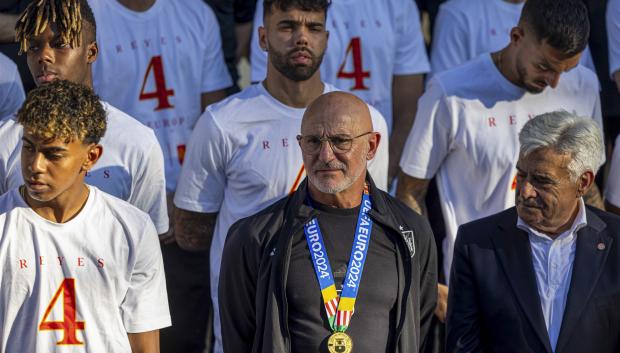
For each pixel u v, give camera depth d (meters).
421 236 11.68
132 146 12.74
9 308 10.86
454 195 14.70
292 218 11.38
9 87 14.58
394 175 16.73
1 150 12.18
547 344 11.17
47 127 10.35
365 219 11.58
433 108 14.45
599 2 18.28
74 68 12.30
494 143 14.31
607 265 11.39
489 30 17.59
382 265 11.38
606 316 11.25
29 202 11.02
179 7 16.53
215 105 13.72
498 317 11.43
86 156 10.91
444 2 18.81
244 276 11.39
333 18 16.84
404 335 11.19
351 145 11.27
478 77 14.43
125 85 16.08
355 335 11.04
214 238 14.06
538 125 11.30
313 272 11.22
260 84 13.73
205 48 16.70
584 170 11.23
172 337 16.70
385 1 17.27
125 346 11.22
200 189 13.82
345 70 16.89
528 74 13.84
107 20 16.02
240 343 11.74
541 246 11.59
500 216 11.85
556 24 13.18
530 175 11.27
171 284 16.48
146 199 13.05
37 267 10.91
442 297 14.39
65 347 10.91
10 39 15.77
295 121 13.51
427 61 17.78
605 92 18.42
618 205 14.65
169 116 16.34
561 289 11.45
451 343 11.56
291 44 13.08
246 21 18.72
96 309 11.06
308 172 11.41
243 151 13.51
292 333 11.08
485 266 11.57
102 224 11.18
